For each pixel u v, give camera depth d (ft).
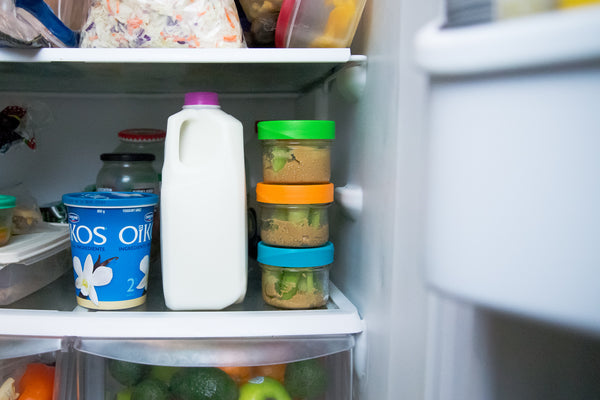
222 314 2.35
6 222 2.59
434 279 1.06
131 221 2.41
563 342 1.55
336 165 3.16
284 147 2.51
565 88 0.85
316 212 2.55
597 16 0.78
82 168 3.87
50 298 2.66
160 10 2.32
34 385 2.27
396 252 1.92
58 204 3.54
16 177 3.81
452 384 1.58
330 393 2.39
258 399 2.34
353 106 2.71
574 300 0.88
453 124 0.98
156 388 2.29
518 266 0.93
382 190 2.12
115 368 2.28
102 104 3.85
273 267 2.52
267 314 2.37
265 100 3.98
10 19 2.11
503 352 1.55
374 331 2.25
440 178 1.02
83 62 2.35
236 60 2.33
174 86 3.44
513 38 0.87
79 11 2.74
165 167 2.39
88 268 2.40
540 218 0.90
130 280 2.45
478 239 0.97
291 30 2.47
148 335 2.25
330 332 2.34
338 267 3.16
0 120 3.08
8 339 2.25
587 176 0.85
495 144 0.93
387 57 2.05
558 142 0.87
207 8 2.35
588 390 1.55
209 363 2.25
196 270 2.40
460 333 1.56
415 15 1.71
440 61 0.97
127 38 2.34
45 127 3.78
